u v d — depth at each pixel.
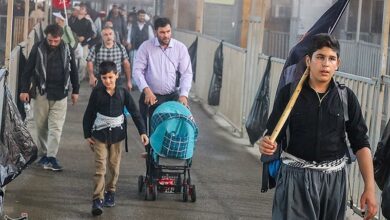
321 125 5.61
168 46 9.56
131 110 8.60
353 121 5.69
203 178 10.43
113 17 21.50
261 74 12.91
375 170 6.46
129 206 8.83
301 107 5.61
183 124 8.75
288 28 21.19
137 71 9.55
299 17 18.38
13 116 7.87
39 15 18.84
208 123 15.40
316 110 5.60
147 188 9.06
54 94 10.34
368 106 8.27
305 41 7.34
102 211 8.40
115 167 8.70
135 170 10.73
